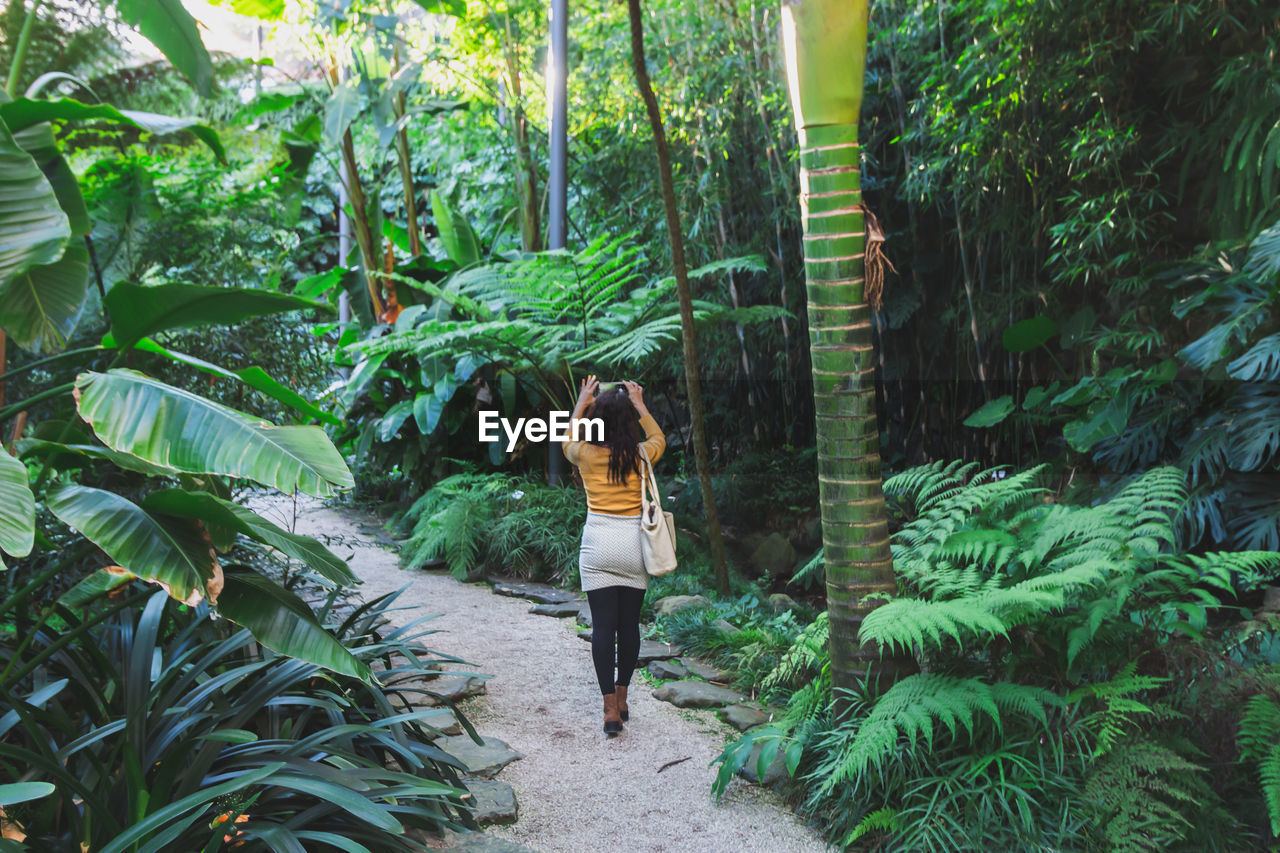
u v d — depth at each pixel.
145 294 2.26
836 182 2.88
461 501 6.40
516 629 4.91
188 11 3.80
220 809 2.14
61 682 2.20
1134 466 5.05
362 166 12.45
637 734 3.51
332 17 7.55
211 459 2.00
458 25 7.97
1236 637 2.85
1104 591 2.69
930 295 6.79
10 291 2.61
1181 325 5.36
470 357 7.33
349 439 8.77
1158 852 2.32
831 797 2.83
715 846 2.69
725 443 8.03
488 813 2.77
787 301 6.82
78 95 6.13
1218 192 4.97
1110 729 2.45
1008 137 5.15
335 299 10.40
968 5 5.26
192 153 6.45
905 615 2.56
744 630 4.40
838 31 2.78
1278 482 4.39
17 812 2.23
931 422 6.93
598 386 3.88
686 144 6.71
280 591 2.24
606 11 7.28
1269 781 2.29
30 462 3.56
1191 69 4.97
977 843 2.44
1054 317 5.88
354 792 2.04
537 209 8.53
